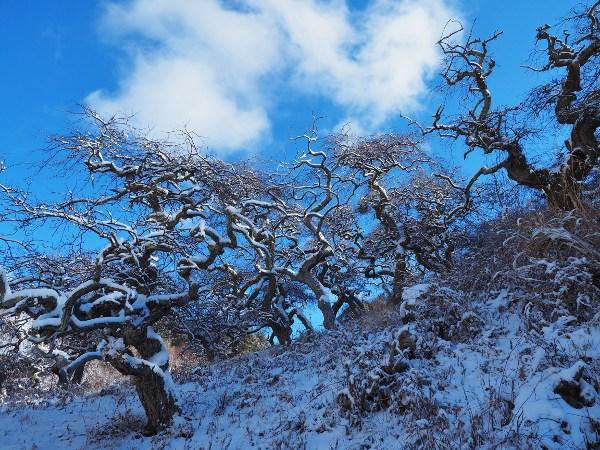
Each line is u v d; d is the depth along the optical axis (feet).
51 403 48.57
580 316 27.43
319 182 69.21
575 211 34.24
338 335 51.67
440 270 55.16
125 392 50.03
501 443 18.65
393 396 27.58
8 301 32.32
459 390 26.02
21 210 38.27
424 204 76.43
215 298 65.46
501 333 31.58
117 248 37.93
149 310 38.04
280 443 28.58
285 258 77.97
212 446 31.30
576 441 17.26
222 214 51.03
